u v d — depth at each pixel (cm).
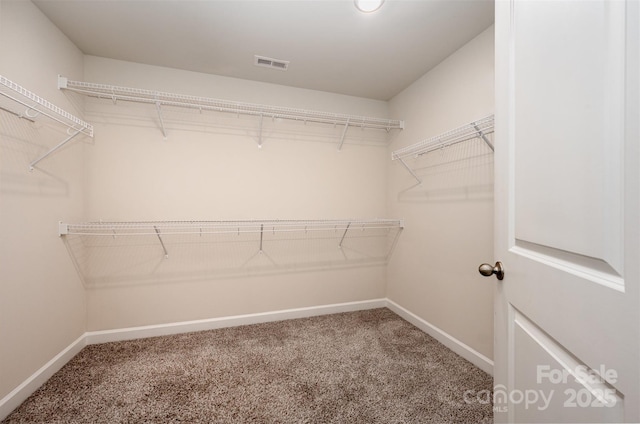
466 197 189
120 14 161
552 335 62
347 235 277
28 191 149
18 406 141
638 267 43
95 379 164
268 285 252
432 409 142
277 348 202
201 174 231
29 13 150
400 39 184
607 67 48
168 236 224
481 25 170
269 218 251
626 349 44
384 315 266
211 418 135
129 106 213
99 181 207
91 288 207
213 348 201
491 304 171
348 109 274
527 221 72
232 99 238
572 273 56
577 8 55
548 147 63
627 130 45
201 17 164
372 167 285
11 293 138
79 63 197
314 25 171
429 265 225
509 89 80
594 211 51
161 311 223
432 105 222
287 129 256
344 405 145
